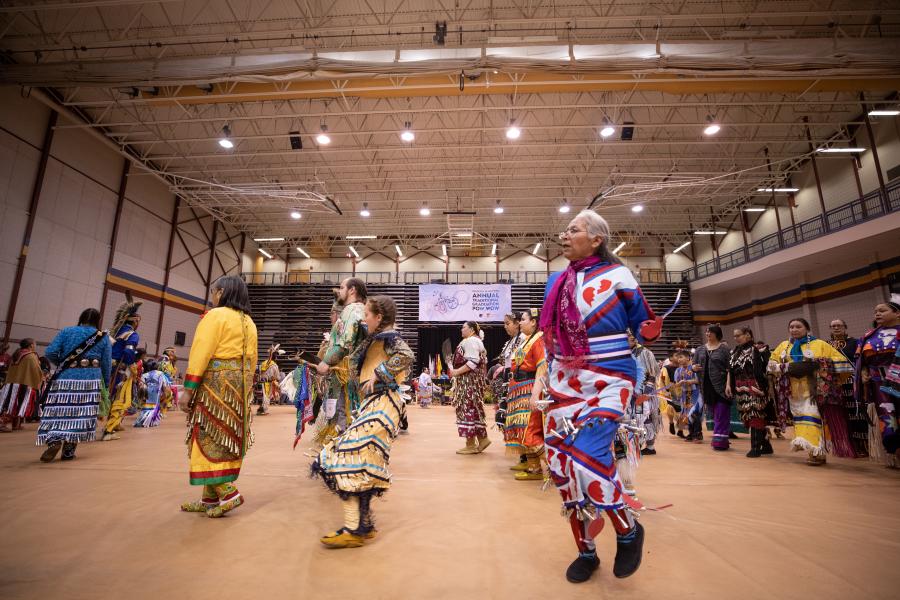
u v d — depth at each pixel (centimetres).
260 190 1905
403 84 1132
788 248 1684
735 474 365
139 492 274
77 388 389
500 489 296
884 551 181
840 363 430
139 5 1131
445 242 2627
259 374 1094
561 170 1864
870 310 1559
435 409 1439
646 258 2600
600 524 145
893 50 973
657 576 155
